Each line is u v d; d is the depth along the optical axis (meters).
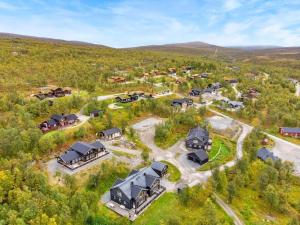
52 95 136.75
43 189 58.44
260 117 137.75
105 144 98.38
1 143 73.69
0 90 131.12
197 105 154.62
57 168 78.19
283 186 78.44
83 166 80.94
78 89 156.38
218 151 101.75
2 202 53.97
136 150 96.75
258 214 68.12
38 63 199.38
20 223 46.56
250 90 189.25
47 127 100.06
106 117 117.06
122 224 60.41
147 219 63.22
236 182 76.94
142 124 123.00
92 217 59.75
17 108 105.75
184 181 80.00
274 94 175.50
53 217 50.34
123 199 66.38
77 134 97.75
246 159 85.56
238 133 122.56
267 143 113.12
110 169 80.62
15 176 59.47
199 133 104.69
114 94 158.25
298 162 98.94
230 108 152.00
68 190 63.06
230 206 70.06
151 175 73.56
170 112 132.88
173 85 183.25
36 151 80.19
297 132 123.00
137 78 199.38
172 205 68.69
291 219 63.75
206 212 62.62
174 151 99.69
